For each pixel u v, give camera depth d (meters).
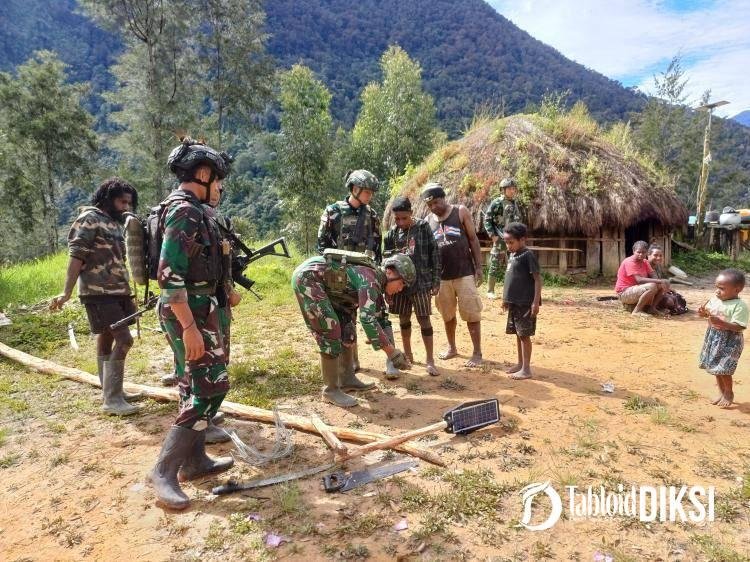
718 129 37.66
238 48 30.55
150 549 2.67
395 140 37.69
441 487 3.15
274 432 4.03
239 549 2.64
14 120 30.06
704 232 18.27
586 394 4.68
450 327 5.76
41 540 2.78
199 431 3.13
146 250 3.66
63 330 7.36
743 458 3.47
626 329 7.39
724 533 2.69
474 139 14.05
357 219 4.95
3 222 30.16
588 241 12.50
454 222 5.45
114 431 4.12
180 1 28.33
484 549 2.60
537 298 4.95
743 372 5.35
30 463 3.63
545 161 12.38
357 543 2.65
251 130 33.34
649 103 38.06
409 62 37.47
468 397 4.64
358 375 5.32
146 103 28.00
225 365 3.21
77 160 32.12
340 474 3.29
